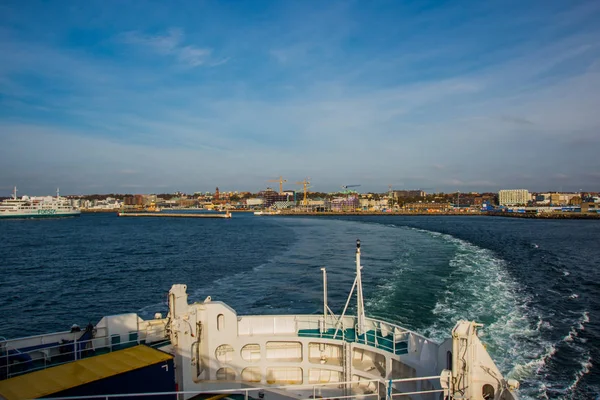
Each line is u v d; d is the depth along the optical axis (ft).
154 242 450.30
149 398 46.85
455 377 41.22
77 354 53.36
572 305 149.38
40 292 205.87
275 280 214.90
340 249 339.98
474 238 420.36
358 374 59.88
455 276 204.13
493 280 194.18
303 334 63.62
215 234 554.46
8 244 436.35
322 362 62.95
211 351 60.34
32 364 51.31
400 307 148.66
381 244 367.86
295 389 60.59
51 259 319.88
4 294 201.98
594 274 212.64
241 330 64.49
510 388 39.40
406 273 214.90
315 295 178.19
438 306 148.25
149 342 56.85
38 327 153.38
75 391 41.73
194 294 188.96
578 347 107.24
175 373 54.54
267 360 62.85
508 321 129.49
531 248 328.49
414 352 56.70
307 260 282.36
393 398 56.24
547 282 190.60
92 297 194.80
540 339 113.29
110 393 43.96
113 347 55.26
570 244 363.15
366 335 62.39
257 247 379.55
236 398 58.34
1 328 152.25
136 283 223.71
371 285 188.85
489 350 105.70
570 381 89.35
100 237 524.11
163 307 175.83
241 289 196.13
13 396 39.42
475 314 138.10
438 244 359.25
